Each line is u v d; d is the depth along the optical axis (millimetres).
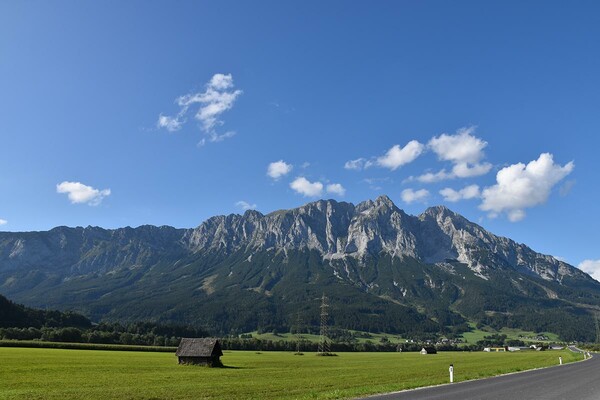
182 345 94125
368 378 54875
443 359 130625
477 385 38219
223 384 48781
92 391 41781
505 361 104875
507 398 29016
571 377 46594
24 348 128375
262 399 33125
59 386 47125
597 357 106438
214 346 92438
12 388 45031
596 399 28766
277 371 74438
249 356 142125
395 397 29812
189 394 38969
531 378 45812
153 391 41594
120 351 143375
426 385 38594
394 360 125938
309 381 51625
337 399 29594
